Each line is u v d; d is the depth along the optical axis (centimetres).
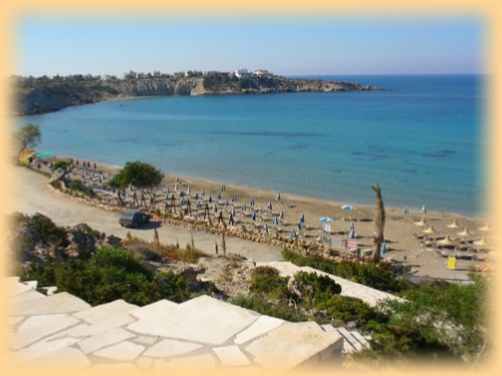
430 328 863
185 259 2333
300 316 1110
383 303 1277
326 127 10238
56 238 1709
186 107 17075
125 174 4019
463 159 6397
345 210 4178
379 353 736
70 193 4209
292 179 5450
